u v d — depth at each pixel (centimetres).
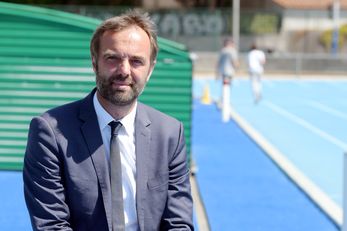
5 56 934
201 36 4084
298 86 3039
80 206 303
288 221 741
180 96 953
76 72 938
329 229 714
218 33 4084
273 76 3638
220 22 4084
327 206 791
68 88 939
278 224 729
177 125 330
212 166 1047
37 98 940
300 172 986
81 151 304
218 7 4562
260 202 822
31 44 932
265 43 4212
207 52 4056
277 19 4216
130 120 316
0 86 938
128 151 314
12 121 944
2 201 793
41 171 303
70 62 935
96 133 308
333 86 3061
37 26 929
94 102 315
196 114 1820
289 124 1672
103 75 303
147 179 313
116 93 302
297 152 1239
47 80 938
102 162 305
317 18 4309
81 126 308
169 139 323
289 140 1394
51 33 930
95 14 3891
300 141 1382
